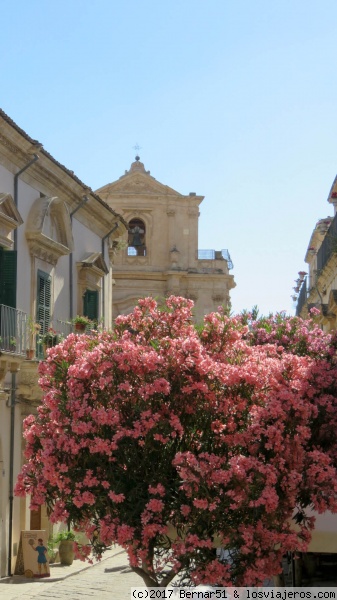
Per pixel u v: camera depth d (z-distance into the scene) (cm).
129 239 6047
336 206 4012
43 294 2634
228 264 6088
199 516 1228
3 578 2353
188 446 1309
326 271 3606
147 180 6109
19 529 2466
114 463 1286
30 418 1399
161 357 1302
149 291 6006
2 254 2336
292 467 1262
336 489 1255
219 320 1416
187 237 6075
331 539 1343
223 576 1229
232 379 1296
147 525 1233
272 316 1722
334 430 1379
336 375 1396
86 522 1309
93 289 3164
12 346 2295
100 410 1266
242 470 1199
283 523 1273
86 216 3127
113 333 1402
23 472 1363
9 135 2316
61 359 1373
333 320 3250
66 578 2411
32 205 2573
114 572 2562
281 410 1264
